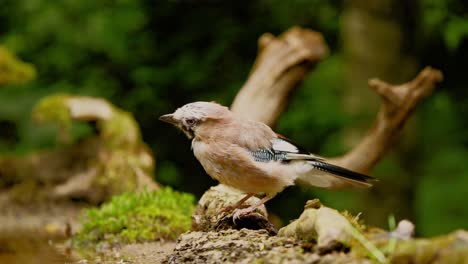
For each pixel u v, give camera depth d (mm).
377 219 13875
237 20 18438
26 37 18688
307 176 7641
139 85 18109
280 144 7438
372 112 14117
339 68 17938
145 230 8578
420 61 17078
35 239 8984
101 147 11766
